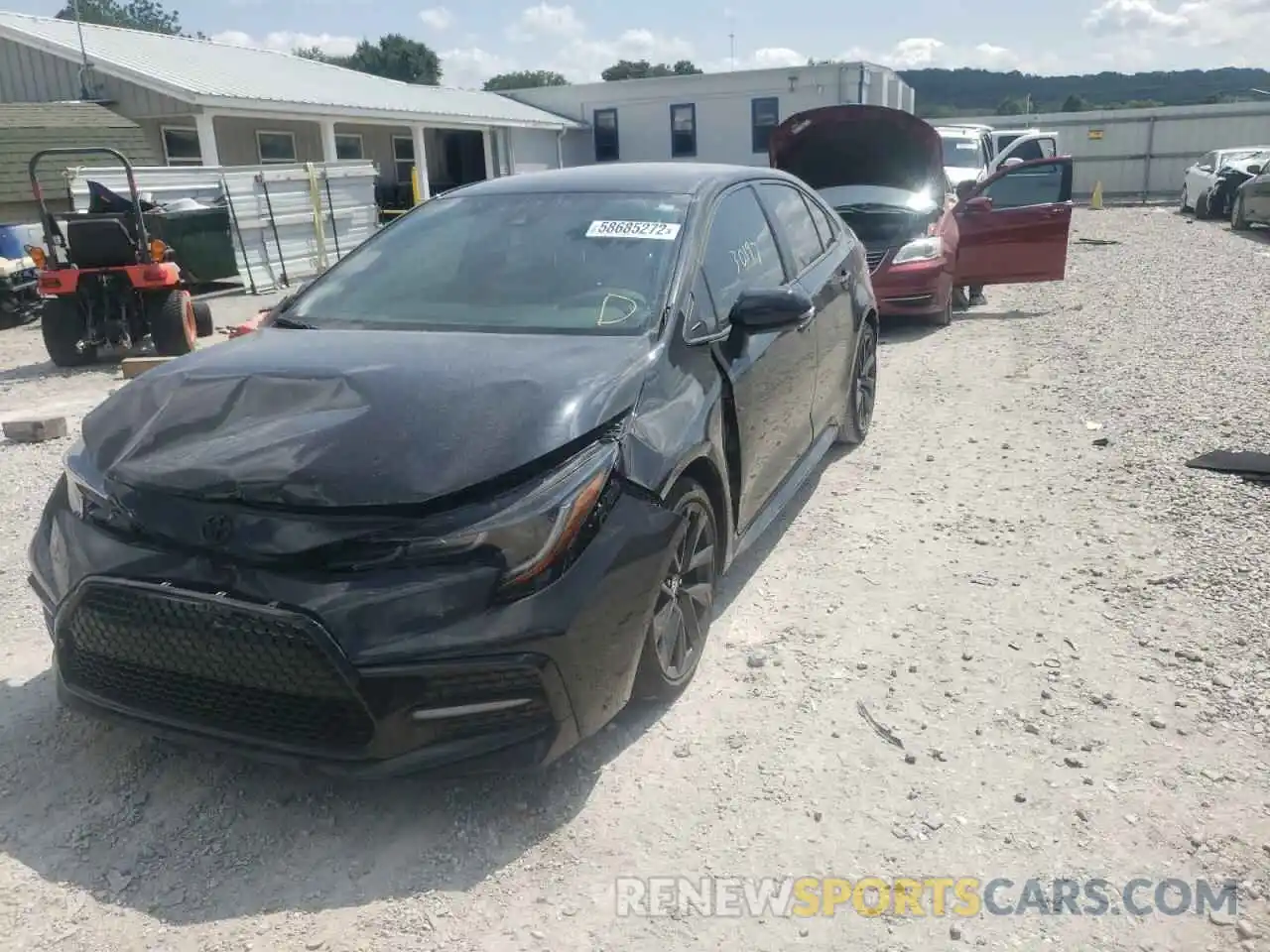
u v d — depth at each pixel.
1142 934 2.43
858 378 6.00
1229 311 10.21
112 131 17.09
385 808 2.93
